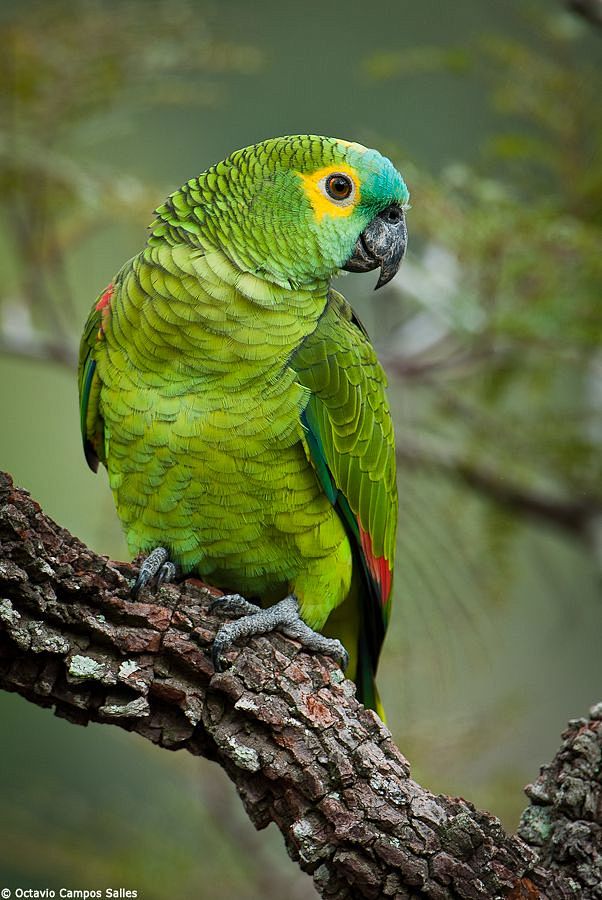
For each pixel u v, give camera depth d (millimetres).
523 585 13750
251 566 7949
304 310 7781
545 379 11680
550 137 11219
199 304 7418
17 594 5828
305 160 7867
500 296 10438
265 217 7715
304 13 17984
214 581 8188
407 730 10383
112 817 11086
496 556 11383
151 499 7684
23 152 11188
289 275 7727
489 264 10195
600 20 9789
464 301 10578
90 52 11203
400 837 5844
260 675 6137
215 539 7781
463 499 11945
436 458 12156
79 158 12062
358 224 8000
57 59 11188
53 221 12102
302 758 5980
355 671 9156
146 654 6055
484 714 10633
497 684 12484
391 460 8703
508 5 10992
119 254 15531
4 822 10828
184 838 11180
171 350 7414
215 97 12453
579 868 6031
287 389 7562
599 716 6406
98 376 7855
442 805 5953
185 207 7816
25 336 12594
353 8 17984
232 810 11164
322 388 7766
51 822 11250
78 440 17062
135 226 11781
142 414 7461
